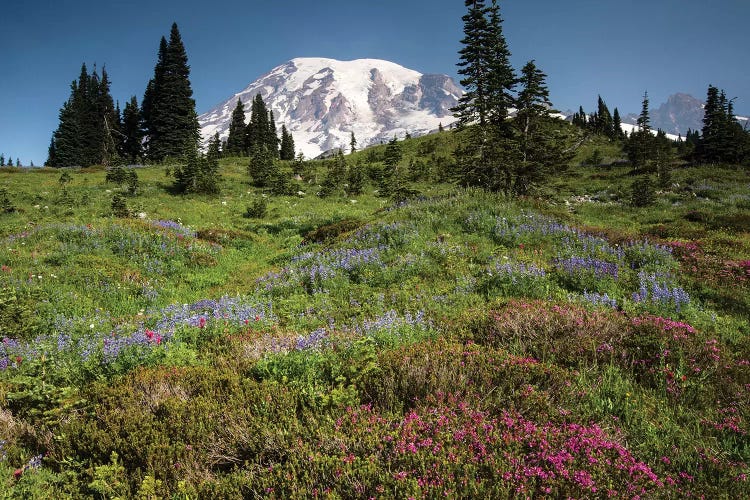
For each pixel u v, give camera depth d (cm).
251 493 354
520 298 888
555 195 2969
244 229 2511
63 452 429
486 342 675
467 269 1137
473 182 2486
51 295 1095
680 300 860
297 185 4075
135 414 473
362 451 379
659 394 507
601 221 2478
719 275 1070
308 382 512
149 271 1386
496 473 332
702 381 530
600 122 9231
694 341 615
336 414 446
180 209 2844
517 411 440
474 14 2623
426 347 607
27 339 834
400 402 470
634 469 347
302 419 453
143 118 7669
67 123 7206
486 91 2631
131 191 3142
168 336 777
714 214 2278
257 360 621
